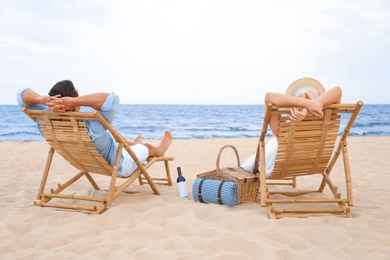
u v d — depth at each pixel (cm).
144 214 379
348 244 297
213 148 1157
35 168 732
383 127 3206
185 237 318
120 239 318
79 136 390
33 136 2389
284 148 372
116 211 385
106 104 379
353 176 618
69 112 380
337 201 376
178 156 927
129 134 2875
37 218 376
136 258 276
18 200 464
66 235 323
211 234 324
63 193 507
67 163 798
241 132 2919
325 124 366
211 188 416
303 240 303
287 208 401
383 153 982
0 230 342
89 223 355
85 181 586
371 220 354
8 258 281
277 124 368
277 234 317
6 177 617
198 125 3722
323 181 460
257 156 411
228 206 408
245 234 317
